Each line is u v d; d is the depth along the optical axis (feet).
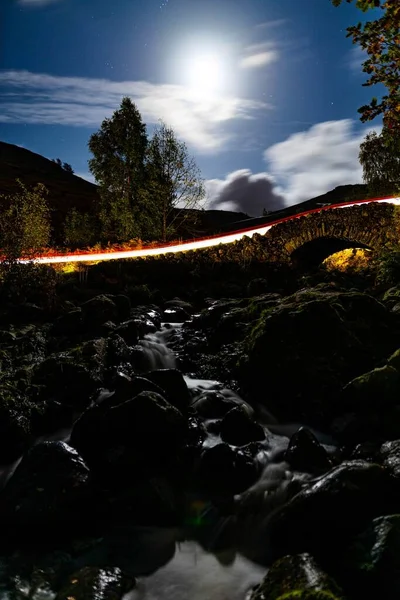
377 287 52.60
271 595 15.11
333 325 33.96
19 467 22.81
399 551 15.71
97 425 25.61
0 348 38.50
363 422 27.27
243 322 41.70
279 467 24.62
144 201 104.53
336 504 18.37
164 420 25.29
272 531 19.71
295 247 69.36
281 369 32.50
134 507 22.11
